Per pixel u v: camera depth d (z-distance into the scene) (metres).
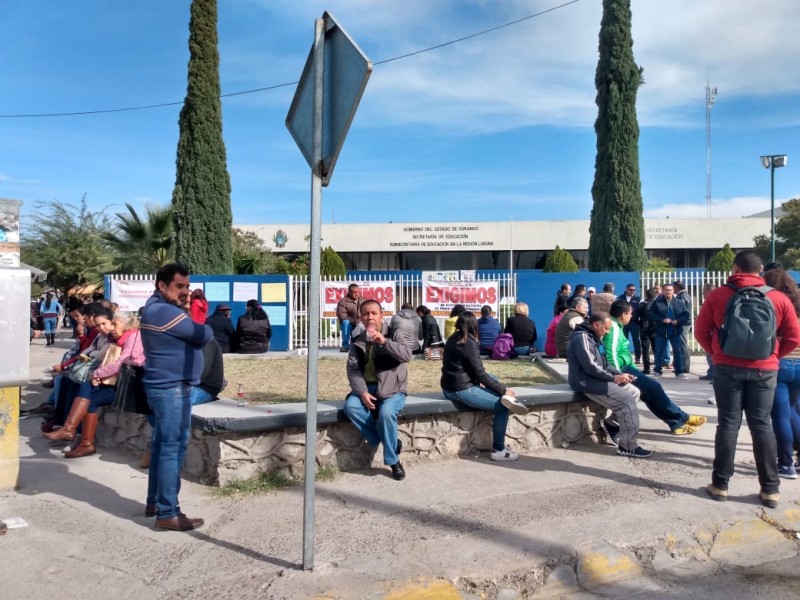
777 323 4.95
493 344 12.10
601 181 19.53
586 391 6.41
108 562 3.91
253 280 15.56
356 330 6.88
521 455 6.35
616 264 19.05
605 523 4.57
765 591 3.92
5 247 5.84
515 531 4.41
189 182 18.78
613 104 19.16
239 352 12.89
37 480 5.55
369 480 5.53
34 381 11.25
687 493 5.24
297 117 3.88
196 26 18.81
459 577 3.80
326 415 5.55
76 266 30.52
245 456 5.36
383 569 3.84
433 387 8.18
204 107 18.83
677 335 11.38
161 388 4.29
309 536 3.81
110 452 6.52
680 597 3.85
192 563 3.90
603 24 19.44
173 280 4.40
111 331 6.35
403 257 47.50
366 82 3.31
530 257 46.56
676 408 6.96
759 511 4.89
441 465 5.98
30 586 3.61
